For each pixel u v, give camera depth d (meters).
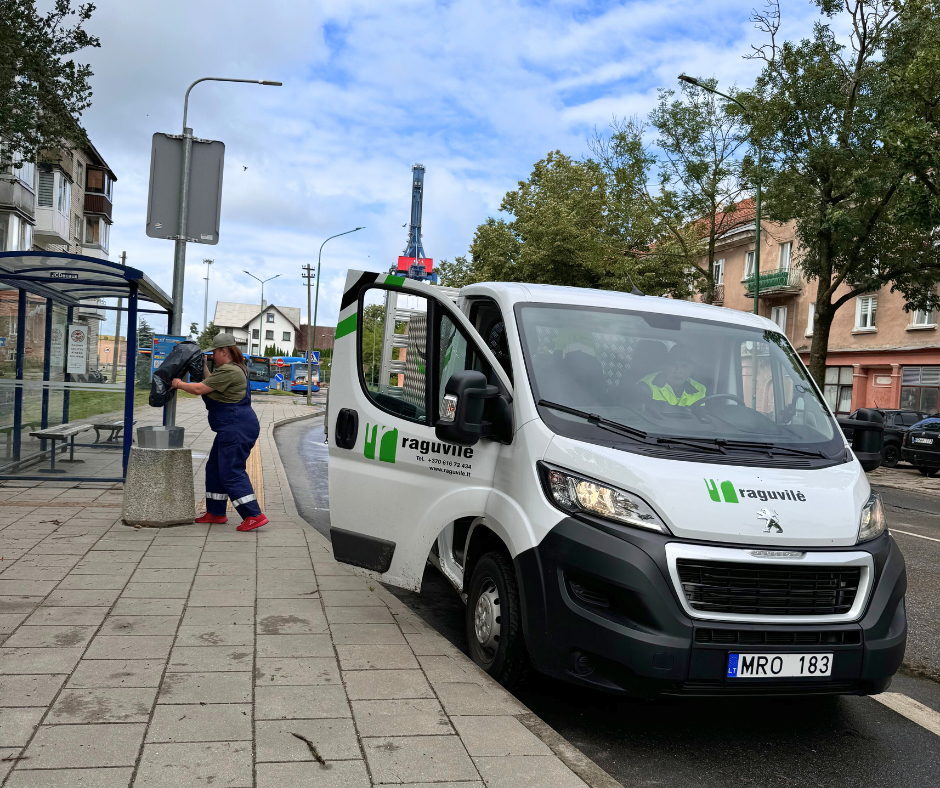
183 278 8.43
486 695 3.93
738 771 3.74
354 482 5.49
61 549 6.42
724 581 3.76
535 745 3.43
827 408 4.91
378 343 5.50
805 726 4.29
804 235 24.00
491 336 5.02
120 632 4.55
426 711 3.71
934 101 17.20
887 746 4.08
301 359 69.00
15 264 8.99
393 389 5.35
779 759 3.88
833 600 3.88
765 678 3.70
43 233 37.00
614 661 3.68
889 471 23.72
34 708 3.51
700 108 27.89
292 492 11.45
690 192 28.69
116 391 10.78
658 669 3.61
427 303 5.20
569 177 37.00
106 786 2.90
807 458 4.39
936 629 6.30
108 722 3.41
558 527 3.93
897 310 32.88
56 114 16.47
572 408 4.34
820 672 3.76
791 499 3.97
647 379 4.62
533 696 4.55
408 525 5.08
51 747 3.17
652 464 4.00
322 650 4.44
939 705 4.71
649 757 3.85
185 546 6.76
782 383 4.95
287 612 5.10
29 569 5.79
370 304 5.64
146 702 3.64
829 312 24.30
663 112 27.98
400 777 3.09
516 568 4.09
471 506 4.61
